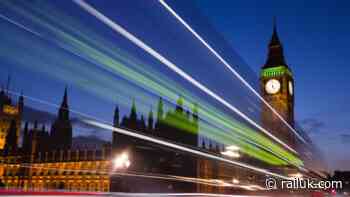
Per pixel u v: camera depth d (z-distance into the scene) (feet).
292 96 577.02
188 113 383.45
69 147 606.55
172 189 350.84
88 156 437.99
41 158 505.25
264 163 402.31
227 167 337.11
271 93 554.05
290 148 501.56
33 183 490.49
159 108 401.90
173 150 370.32
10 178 523.29
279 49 584.40
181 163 362.33
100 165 417.49
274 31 604.49
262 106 500.74
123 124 379.35
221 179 336.70
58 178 458.50
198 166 354.54
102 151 424.87
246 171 341.21
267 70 566.77
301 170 431.84
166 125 388.37
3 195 107.65
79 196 131.44
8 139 598.75
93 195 145.59
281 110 540.93
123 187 334.65
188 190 343.05
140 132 380.17
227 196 192.54
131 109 391.04
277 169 403.95
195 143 367.66
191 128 375.45
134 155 356.59
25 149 550.36
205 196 182.60
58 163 467.11
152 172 357.00
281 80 556.10
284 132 517.14
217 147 352.69
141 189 342.64
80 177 430.61
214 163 347.77
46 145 593.83
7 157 545.85
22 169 515.09
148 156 364.17
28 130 594.65
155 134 382.83
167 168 361.10
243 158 361.71
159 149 368.48
